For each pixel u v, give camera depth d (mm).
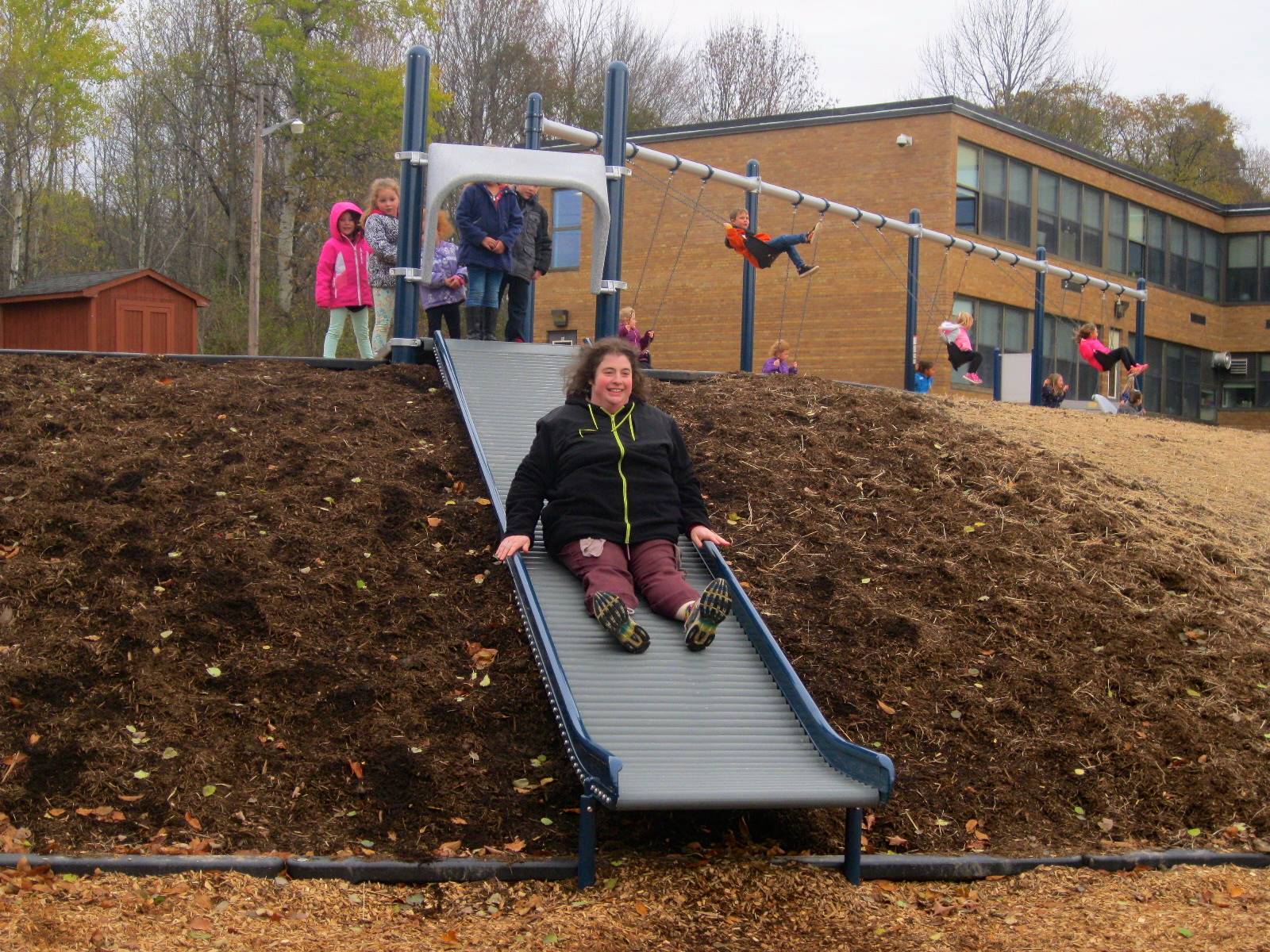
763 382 9641
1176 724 6062
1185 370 35281
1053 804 5449
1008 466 8711
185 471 6875
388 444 7469
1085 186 29625
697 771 4691
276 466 7035
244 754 5066
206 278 39969
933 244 24078
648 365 14250
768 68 54250
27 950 3754
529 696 5594
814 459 8164
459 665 5754
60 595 5809
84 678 5336
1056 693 6180
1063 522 7969
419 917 4277
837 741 4820
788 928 4312
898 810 5270
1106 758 5758
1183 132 60469
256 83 39219
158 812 4734
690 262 25844
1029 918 4477
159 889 4273
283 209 37938
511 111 45812
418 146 9203
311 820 4805
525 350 8883
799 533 7219
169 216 41656
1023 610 6816
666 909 4379
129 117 40844
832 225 24859
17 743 4957
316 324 37438
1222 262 36438
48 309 25328
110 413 7496
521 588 5508
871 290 24438
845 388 9836
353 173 38844
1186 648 6816
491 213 9977
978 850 5098
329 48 37688
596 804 4707
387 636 5863
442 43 45906
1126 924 4422
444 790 5012
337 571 6211
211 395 7867
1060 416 11586
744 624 5699
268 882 4379
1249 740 6059
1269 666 6750
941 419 9531
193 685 5395
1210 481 9914
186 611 5777
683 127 25984
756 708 5172
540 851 4789
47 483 6574
